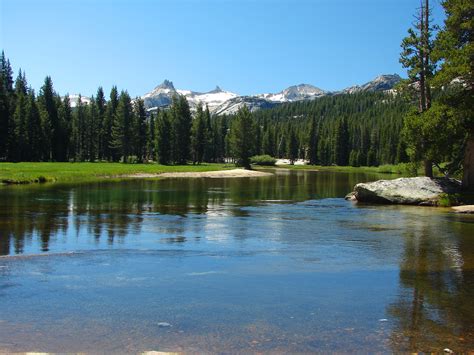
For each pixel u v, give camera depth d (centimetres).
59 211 2273
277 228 1789
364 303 805
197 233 1645
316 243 1445
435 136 2988
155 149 12144
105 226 1791
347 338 642
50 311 745
